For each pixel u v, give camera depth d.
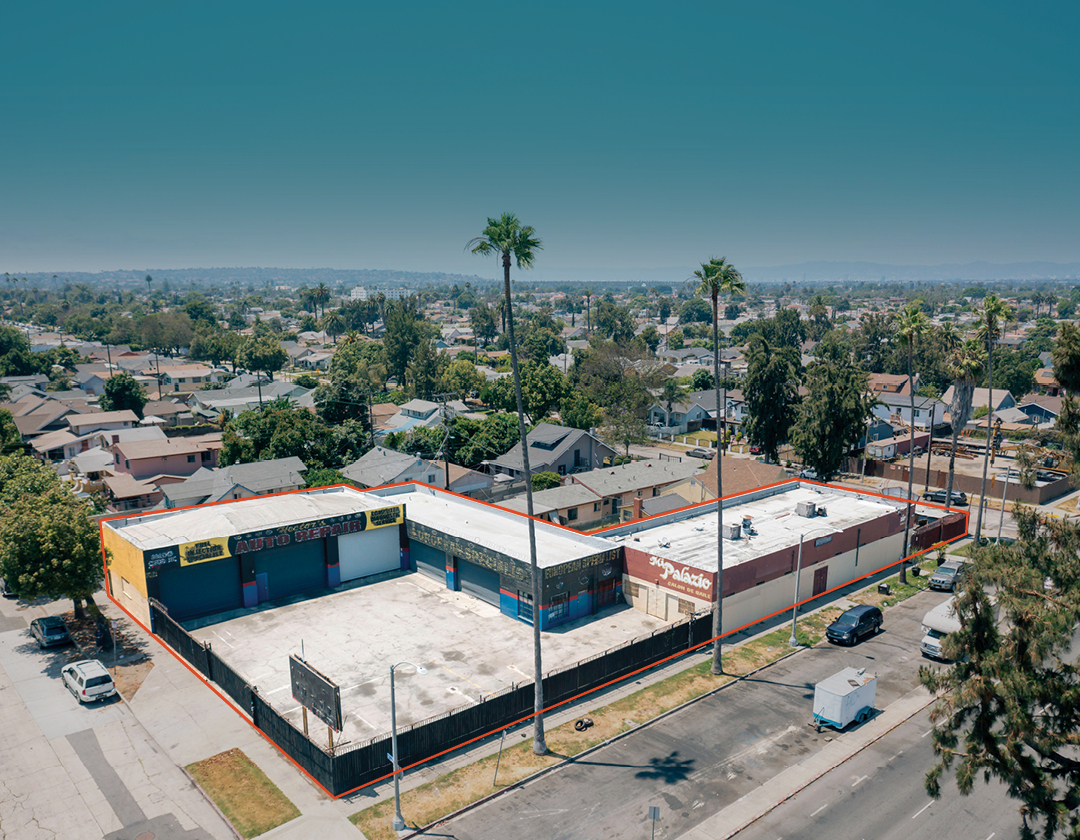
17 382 144.25
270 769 29.28
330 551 50.81
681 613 43.16
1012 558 22.06
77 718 33.06
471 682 36.34
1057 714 20.88
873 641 41.44
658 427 113.38
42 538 38.69
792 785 28.02
